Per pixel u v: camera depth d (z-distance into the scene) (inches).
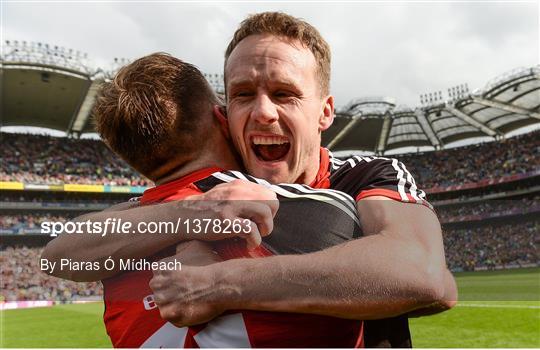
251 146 56.2
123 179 1349.7
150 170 57.3
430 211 53.1
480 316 443.2
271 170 56.6
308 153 57.9
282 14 57.1
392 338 55.9
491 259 1285.7
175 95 55.7
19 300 907.4
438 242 50.2
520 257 1258.0
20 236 1103.6
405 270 45.6
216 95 62.4
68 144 1375.5
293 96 54.9
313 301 45.6
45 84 1060.5
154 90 54.8
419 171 1556.3
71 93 1115.9
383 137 1498.5
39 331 529.7
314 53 58.4
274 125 54.3
